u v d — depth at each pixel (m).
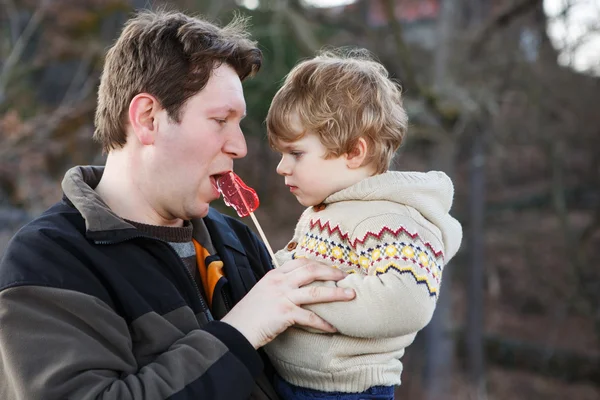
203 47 2.09
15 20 9.52
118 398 1.76
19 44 8.91
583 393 14.39
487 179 17.53
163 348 1.95
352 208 2.19
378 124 2.23
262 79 12.20
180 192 2.13
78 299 1.87
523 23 13.82
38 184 8.48
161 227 2.19
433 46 12.61
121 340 1.89
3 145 8.15
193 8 10.77
